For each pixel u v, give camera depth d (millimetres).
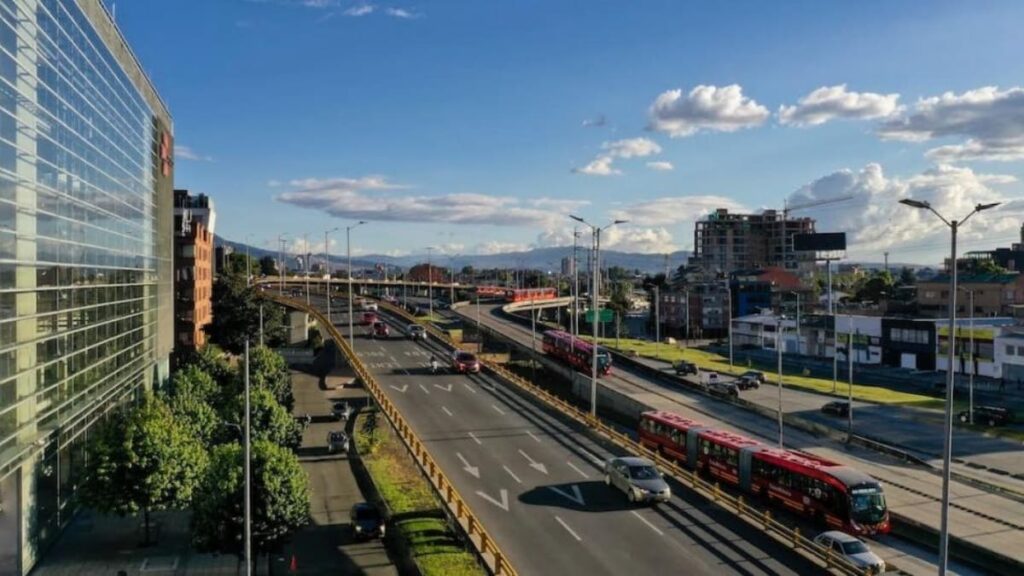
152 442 39688
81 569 37000
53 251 41719
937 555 39594
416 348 104438
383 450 58031
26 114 37625
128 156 61969
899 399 83500
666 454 55906
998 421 70500
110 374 53656
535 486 44219
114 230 56562
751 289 176750
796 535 34531
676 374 97875
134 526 43375
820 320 133125
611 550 34375
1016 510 45625
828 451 61094
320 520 45000
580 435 56875
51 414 40406
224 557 38719
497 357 109375
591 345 95188
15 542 35500
